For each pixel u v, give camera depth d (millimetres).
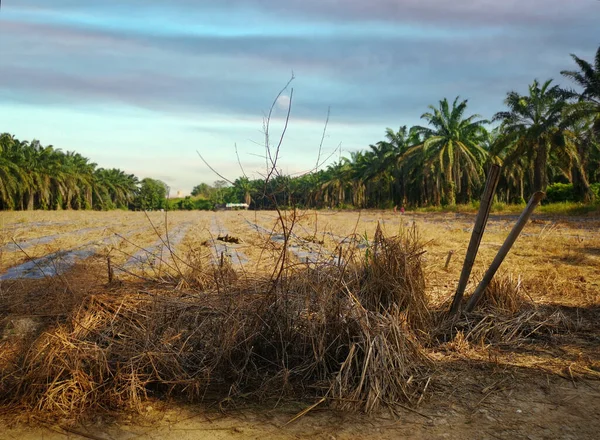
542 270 8562
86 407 3400
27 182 58406
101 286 5414
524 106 38938
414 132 63906
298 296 4332
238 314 4141
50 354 3580
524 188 58406
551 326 5117
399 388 3572
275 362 4039
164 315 4289
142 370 3689
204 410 3393
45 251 11070
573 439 2992
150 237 15367
